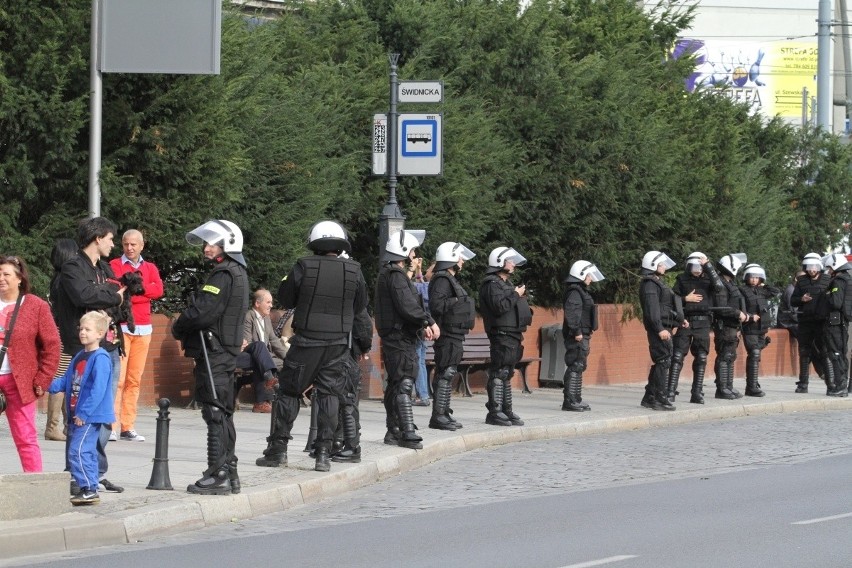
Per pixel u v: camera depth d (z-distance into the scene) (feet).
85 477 51.49
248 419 85.87
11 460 61.82
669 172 125.80
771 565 45.37
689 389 124.88
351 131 103.30
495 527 53.16
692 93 147.02
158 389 89.56
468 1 119.34
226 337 54.95
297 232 94.02
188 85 82.94
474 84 116.26
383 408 97.04
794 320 148.46
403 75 106.93
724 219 137.59
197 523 52.42
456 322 83.05
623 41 135.54
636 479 68.95
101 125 79.41
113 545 48.49
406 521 54.65
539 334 119.75
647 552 47.65
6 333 51.52
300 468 63.77
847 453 81.20
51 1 79.97
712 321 114.83
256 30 98.43
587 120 116.88
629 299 129.59
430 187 105.50
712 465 74.95
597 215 120.37
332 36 109.29
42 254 81.00
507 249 88.38
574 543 49.49
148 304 72.43
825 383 127.13
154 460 55.77
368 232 107.45
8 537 45.78
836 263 119.14
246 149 88.63
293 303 62.90
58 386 54.44
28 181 79.00
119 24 74.02
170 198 84.84
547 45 117.29
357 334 66.69
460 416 92.73
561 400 108.37
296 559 46.01
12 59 78.74
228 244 55.47
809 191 166.09
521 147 114.83
